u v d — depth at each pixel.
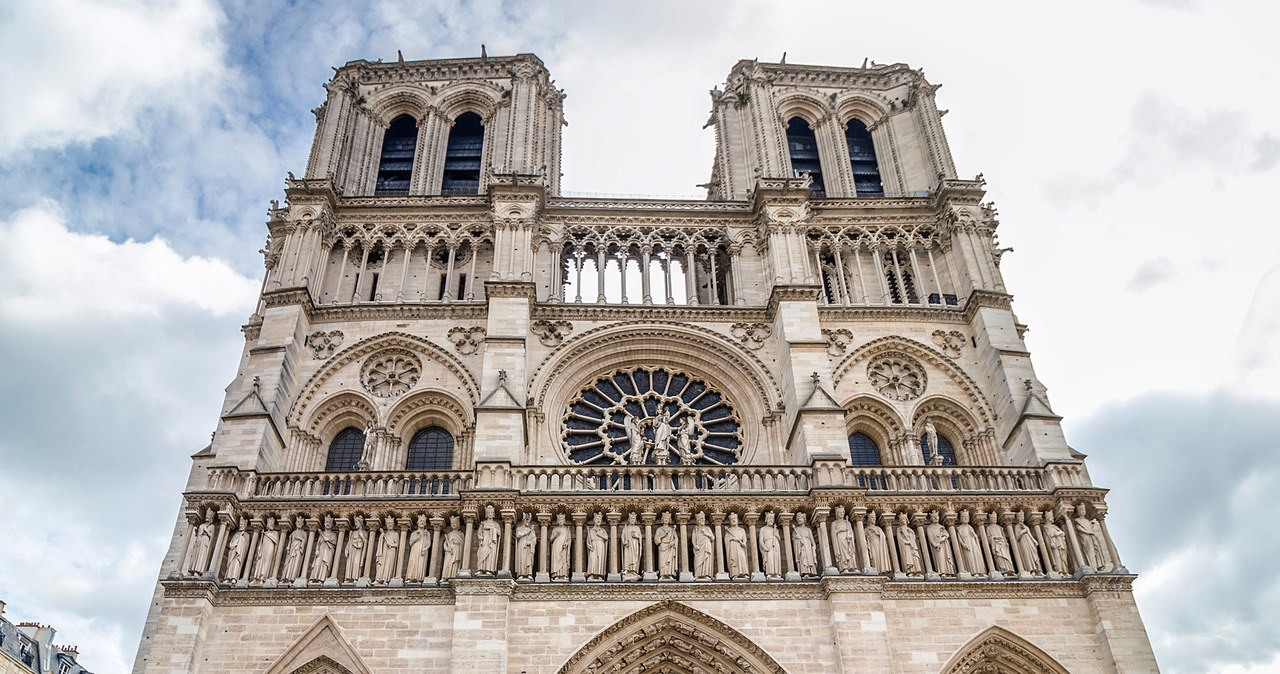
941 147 60.75
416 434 49.84
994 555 42.00
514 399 45.19
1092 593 40.34
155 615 42.56
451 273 54.44
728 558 40.97
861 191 65.25
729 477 44.31
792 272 52.75
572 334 51.50
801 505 42.25
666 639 39.09
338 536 41.09
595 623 38.59
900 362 52.38
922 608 40.00
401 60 66.81
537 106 62.88
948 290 56.06
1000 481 44.69
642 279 54.56
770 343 51.84
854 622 38.34
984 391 50.72
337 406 49.44
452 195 58.22
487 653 36.94
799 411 45.62
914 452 48.81
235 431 44.03
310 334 50.88
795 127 69.19
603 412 50.78
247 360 50.75
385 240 55.44
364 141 62.47
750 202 57.62
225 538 40.66
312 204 54.94
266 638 38.28
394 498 41.56
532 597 39.06
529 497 41.56
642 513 41.72
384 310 51.69
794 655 38.19
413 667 37.66
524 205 54.84
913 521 42.59
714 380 52.22
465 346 50.62
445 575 39.56
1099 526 42.94
